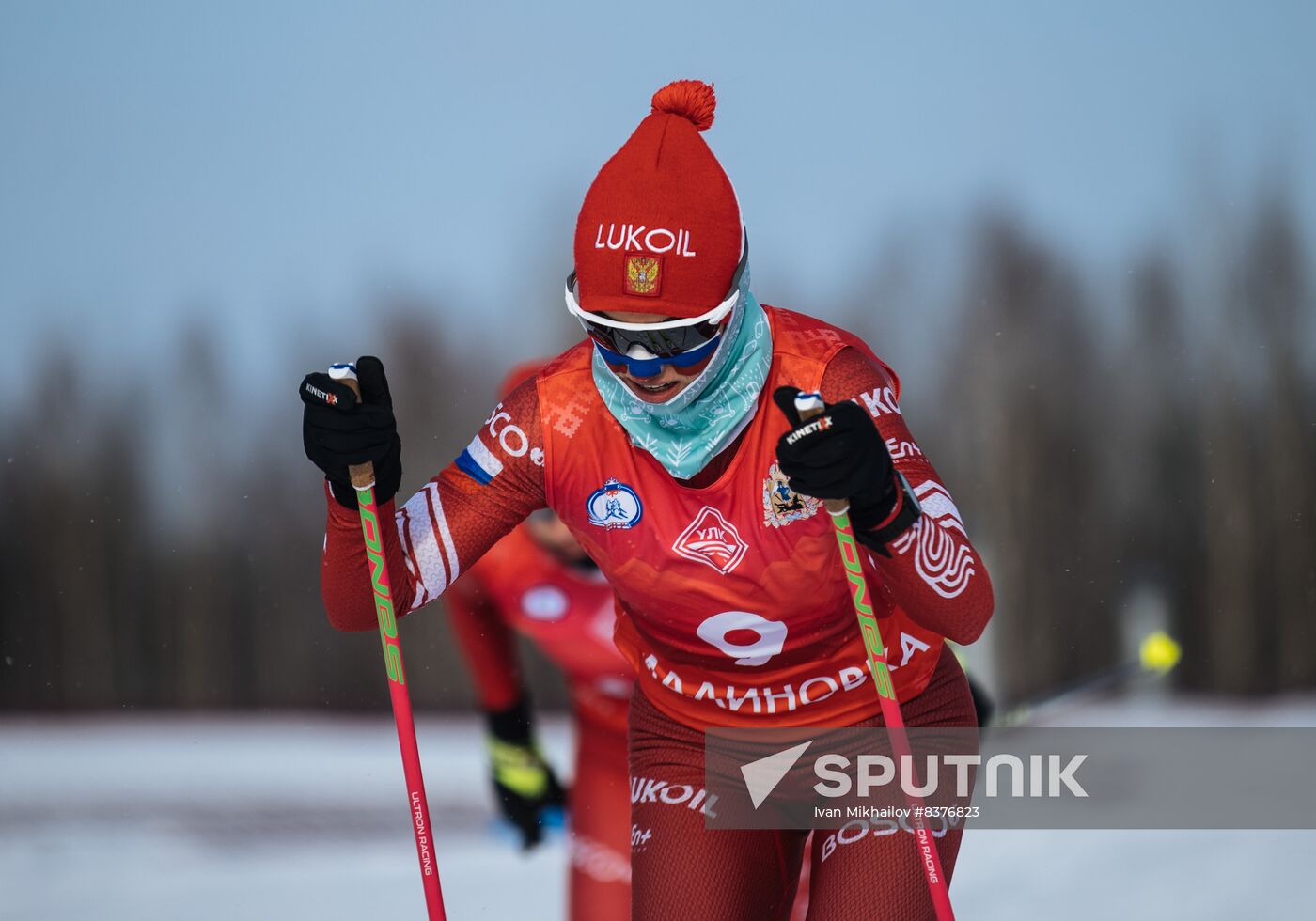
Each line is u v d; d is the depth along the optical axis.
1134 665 17.75
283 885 18.20
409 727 7.73
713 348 7.33
